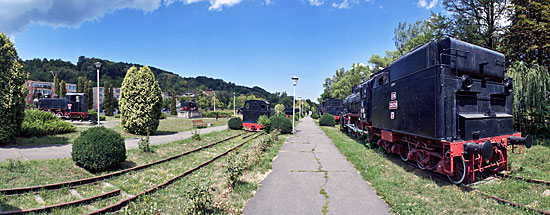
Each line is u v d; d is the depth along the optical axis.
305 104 84.50
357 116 16.14
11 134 10.23
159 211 4.59
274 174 7.81
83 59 124.56
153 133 17.09
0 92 9.90
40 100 27.58
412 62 7.69
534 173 6.88
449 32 16.77
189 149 11.66
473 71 6.88
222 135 17.78
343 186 6.62
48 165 7.17
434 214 4.72
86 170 7.18
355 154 10.47
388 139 9.15
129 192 5.86
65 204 4.86
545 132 11.13
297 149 12.62
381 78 10.45
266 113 22.03
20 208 4.70
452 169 5.92
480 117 6.42
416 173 7.45
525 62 13.35
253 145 13.05
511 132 7.30
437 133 6.13
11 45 10.36
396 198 5.56
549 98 10.81
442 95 6.09
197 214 4.66
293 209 5.15
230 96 112.44
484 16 15.43
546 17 11.55
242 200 5.61
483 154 5.61
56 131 14.05
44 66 102.44
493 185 6.09
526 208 4.74
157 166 8.41
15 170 6.51
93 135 7.36
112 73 123.25
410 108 7.47
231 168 6.46
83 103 26.81
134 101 16.11
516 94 11.16
